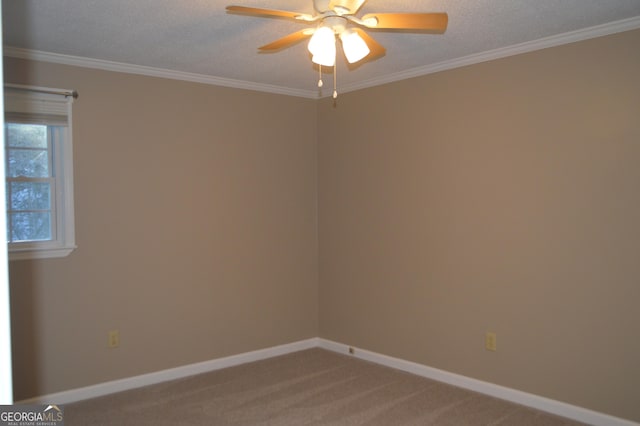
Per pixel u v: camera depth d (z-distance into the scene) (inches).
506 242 136.3
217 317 165.9
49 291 134.6
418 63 147.9
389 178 165.3
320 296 190.2
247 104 172.4
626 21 112.2
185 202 158.6
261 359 175.8
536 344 130.8
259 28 114.7
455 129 146.8
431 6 102.3
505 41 127.4
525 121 131.8
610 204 117.3
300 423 124.0
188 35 119.3
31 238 134.6
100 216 142.4
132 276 148.3
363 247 174.7
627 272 115.0
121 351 146.4
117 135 145.0
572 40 121.8
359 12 105.0
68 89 136.6
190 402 137.3
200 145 161.5
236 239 170.2
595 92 119.2
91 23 110.8
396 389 145.9
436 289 152.9
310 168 189.8
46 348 134.0
